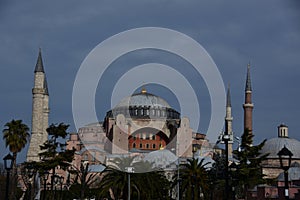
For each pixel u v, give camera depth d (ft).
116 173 282.56
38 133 473.67
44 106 507.30
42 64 488.85
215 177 387.96
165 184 363.97
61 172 442.91
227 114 559.79
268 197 315.99
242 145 333.21
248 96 577.02
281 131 588.09
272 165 537.24
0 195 321.93
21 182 410.52
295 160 545.85
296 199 272.72
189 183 331.36
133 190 285.23
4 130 310.65
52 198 335.88
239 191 402.72
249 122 574.97
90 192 371.35
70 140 555.28
